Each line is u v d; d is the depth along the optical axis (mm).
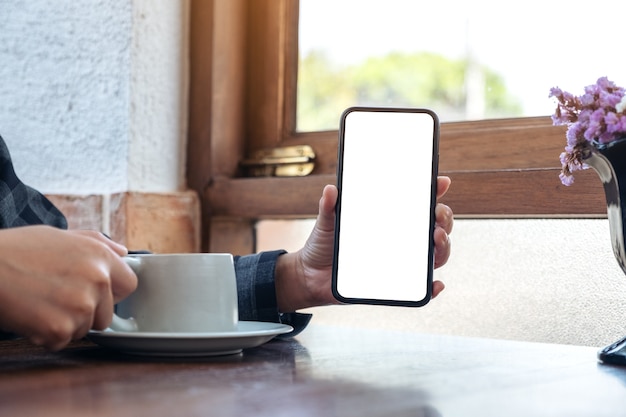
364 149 740
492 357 707
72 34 1297
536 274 1039
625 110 667
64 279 613
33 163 1310
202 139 1335
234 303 708
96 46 1286
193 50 1349
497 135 1093
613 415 477
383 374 609
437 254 776
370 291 724
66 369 611
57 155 1303
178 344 646
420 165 733
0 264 607
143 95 1285
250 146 1365
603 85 701
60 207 1249
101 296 626
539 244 1038
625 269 696
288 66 1340
